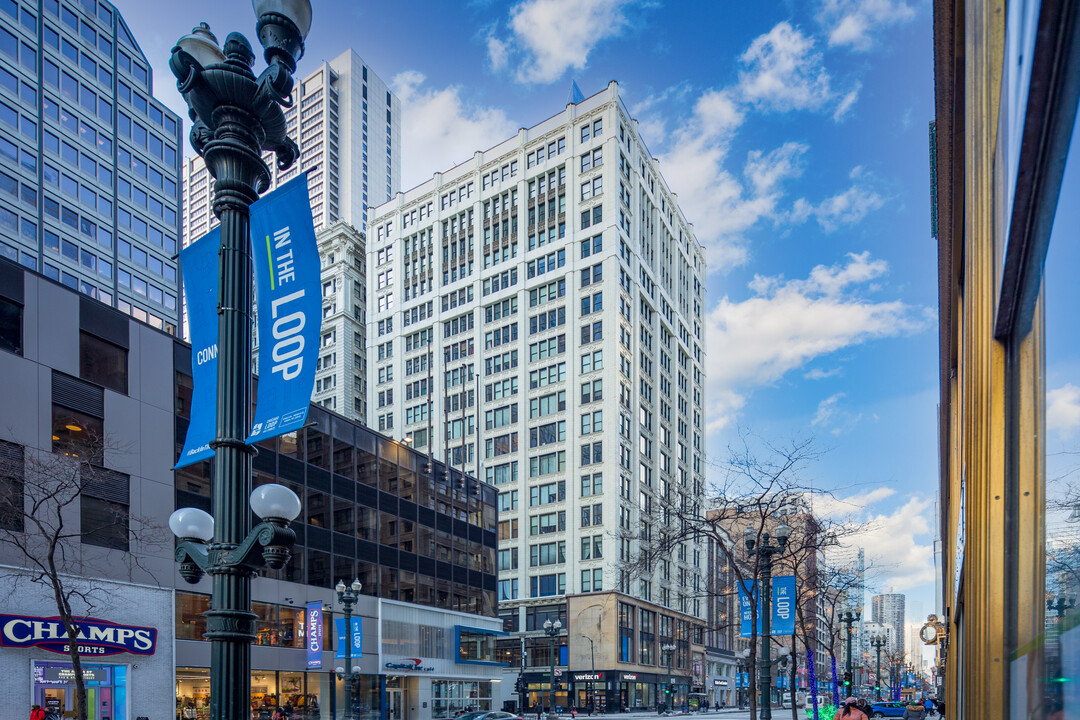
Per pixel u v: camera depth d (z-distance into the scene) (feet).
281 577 115.85
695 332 350.64
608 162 267.18
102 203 205.77
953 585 28.84
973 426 11.73
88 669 81.92
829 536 83.66
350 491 134.62
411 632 146.20
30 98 187.83
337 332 326.44
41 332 81.82
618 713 222.07
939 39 17.16
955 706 28.02
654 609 260.01
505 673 245.86
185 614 94.99
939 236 23.88
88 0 208.54
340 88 559.38
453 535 167.02
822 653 374.63
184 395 99.66
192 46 22.30
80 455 78.48
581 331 262.26
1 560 73.87
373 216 326.65
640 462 267.59
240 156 22.08
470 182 301.22
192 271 25.02
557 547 251.60
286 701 113.60
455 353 291.38
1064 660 6.33
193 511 23.07
